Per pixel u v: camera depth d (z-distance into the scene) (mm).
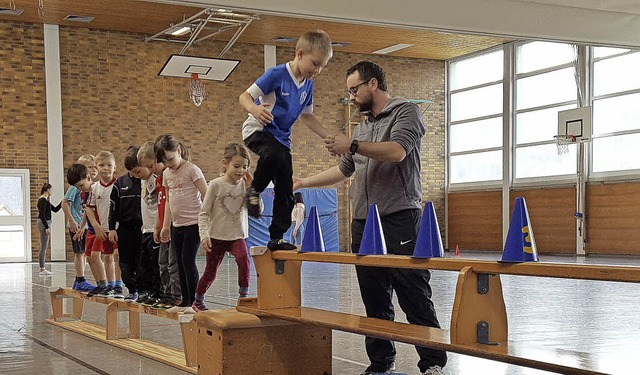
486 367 4109
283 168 3848
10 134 16531
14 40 16578
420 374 3869
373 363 3629
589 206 16641
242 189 4836
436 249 2797
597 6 7164
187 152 5086
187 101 18125
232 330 3467
